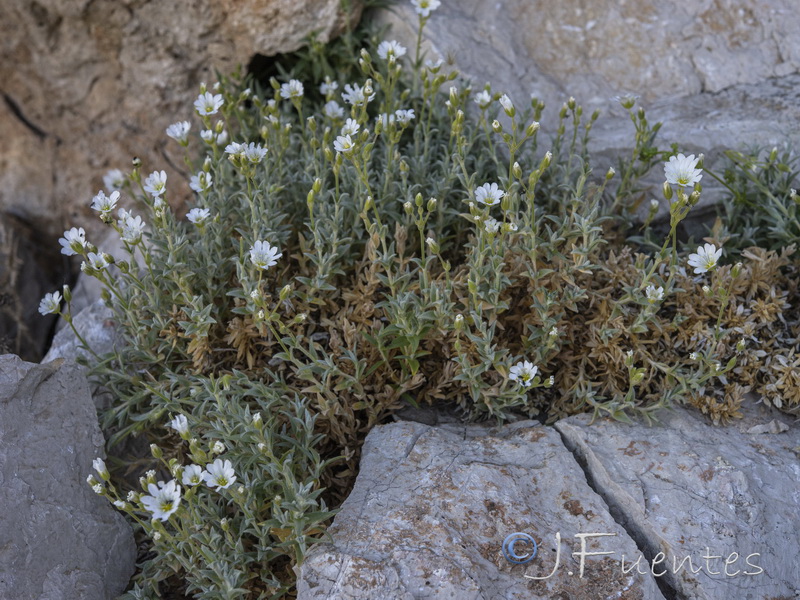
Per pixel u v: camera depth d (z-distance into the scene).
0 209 0.89
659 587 0.52
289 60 0.81
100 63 0.83
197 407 0.59
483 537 0.52
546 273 0.59
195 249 0.63
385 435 0.58
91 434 0.58
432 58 0.76
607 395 0.62
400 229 0.60
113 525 0.57
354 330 0.59
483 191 0.57
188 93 0.83
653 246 0.65
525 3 0.80
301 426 0.58
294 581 0.55
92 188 0.88
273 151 0.68
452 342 0.60
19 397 0.56
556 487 0.55
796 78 0.76
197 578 0.54
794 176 0.66
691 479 0.55
